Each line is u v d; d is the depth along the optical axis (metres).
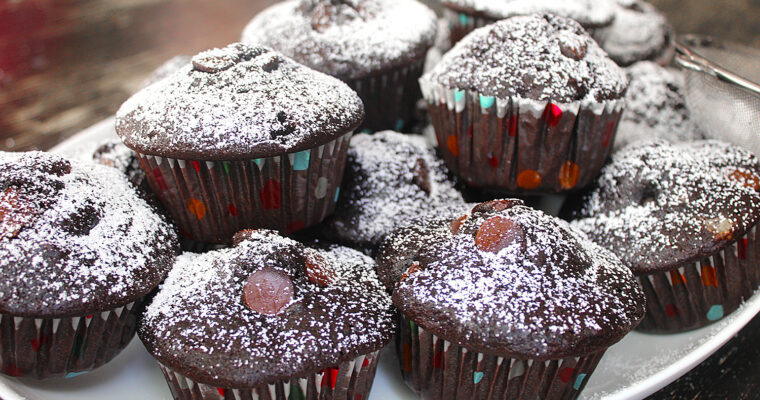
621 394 0.30
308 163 0.32
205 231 0.34
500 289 0.28
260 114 0.31
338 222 0.34
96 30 0.63
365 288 0.30
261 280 0.29
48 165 0.30
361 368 0.29
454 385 0.30
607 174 0.35
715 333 0.32
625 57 0.42
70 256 0.29
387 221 0.34
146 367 0.32
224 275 0.29
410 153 0.36
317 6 0.37
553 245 0.29
